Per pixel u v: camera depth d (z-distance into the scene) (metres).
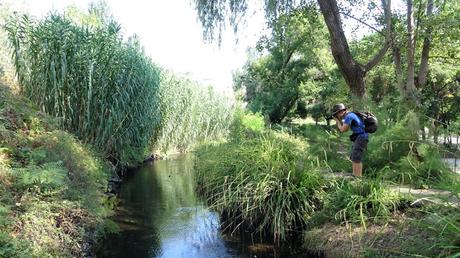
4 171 4.84
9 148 5.75
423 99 14.91
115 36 9.68
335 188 6.10
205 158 9.46
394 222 5.10
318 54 22.56
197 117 16.05
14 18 8.93
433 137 6.67
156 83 12.32
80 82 9.05
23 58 8.78
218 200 6.93
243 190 6.55
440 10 11.86
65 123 8.91
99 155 9.05
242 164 7.17
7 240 3.77
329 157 8.09
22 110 7.17
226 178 7.00
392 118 8.07
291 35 18.08
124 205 7.75
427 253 4.03
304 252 5.44
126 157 10.96
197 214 7.21
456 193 4.18
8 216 4.13
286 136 8.46
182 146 15.41
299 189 6.15
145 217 7.01
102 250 5.52
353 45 14.19
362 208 5.44
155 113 12.41
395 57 12.65
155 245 5.72
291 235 5.95
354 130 6.58
